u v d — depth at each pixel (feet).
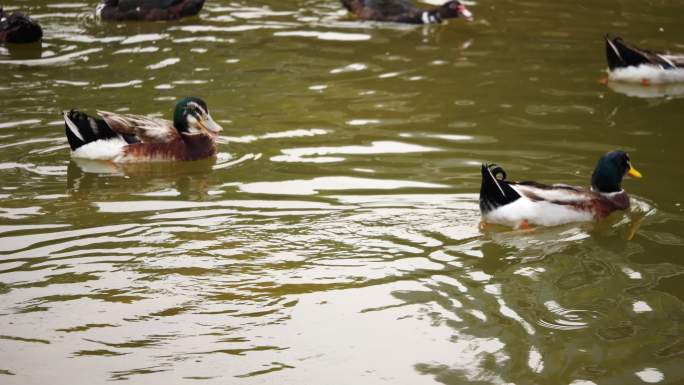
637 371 25.40
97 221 35.50
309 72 56.13
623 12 71.05
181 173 41.60
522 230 35.04
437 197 37.52
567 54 60.23
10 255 32.22
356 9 69.97
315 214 35.99
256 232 34.37
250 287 30.12
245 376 25.18
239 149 43.93
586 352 26.40
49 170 41.63
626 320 28.22
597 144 43.93
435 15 67.82
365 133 45.62
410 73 55.93
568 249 33.37
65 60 58.44
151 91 52.24
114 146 42.86
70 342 26.76
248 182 39.70
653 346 26.66
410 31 66.39
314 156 42.65
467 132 45.62
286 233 34.24
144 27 66.80
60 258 32.04
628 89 53.67
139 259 32.07
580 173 40.01
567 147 43.45
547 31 65.92
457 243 33.63
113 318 28.09
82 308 28.66
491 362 25.93
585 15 70.33
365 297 29.60
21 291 29.68
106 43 62.49
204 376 25.12
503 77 55.16
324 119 47.83
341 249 32.96
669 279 30.89
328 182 39.34
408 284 30.48
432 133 45.44
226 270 31.30
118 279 30.60
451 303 29.30
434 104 50.11
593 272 31.53
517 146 43.62
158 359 25.93
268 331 27.55
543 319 28.30
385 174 40.11
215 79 54.60
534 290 30.17
